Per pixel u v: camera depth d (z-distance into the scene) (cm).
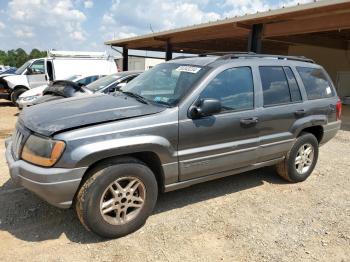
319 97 548
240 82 444
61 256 328
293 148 517
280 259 339
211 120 406
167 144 374
